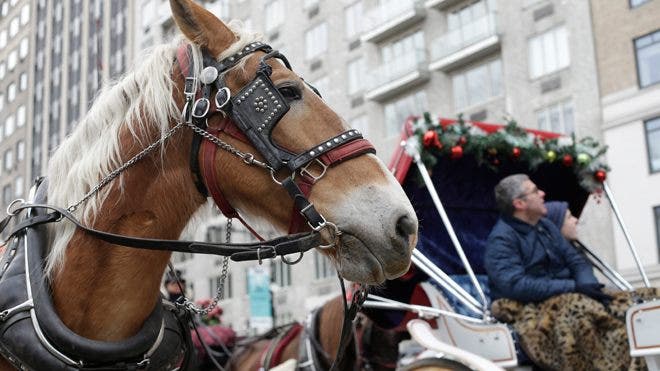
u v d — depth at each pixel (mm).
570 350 4023
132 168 2586
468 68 22531
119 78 2893
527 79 20750
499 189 4949
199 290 27297
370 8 25297
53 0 40281
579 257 4906
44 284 2514
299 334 5527
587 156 5691
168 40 2934
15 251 2664
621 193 18359
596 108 19125
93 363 2412
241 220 2643
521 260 4672
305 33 27672
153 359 2549
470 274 4449
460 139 5082
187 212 2631
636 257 5383
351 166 2395
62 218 2613
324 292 24953
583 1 19641
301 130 2451
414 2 23641
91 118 2717
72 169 2648
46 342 2385
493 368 3561
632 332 3838
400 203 2350
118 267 2514
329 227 2352
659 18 18109
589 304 4164
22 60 44000
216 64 2588
